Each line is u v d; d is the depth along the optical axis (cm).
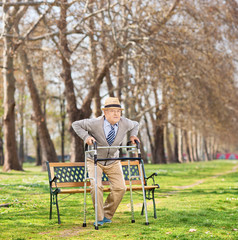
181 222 568
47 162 609
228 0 2189
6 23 1880
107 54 2288
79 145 2594
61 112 4288
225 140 5978
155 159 4459
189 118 3247
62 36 2030
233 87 2678
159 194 1022
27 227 537
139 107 3078
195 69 2177
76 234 491
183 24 2112
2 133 4834
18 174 2098
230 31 2167
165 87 2334
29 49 2227
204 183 1438
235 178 1639
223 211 681
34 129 5375
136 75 2673
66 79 2531
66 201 855
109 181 603
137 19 2134
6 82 2527
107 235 479
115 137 580
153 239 448
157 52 2064
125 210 725
